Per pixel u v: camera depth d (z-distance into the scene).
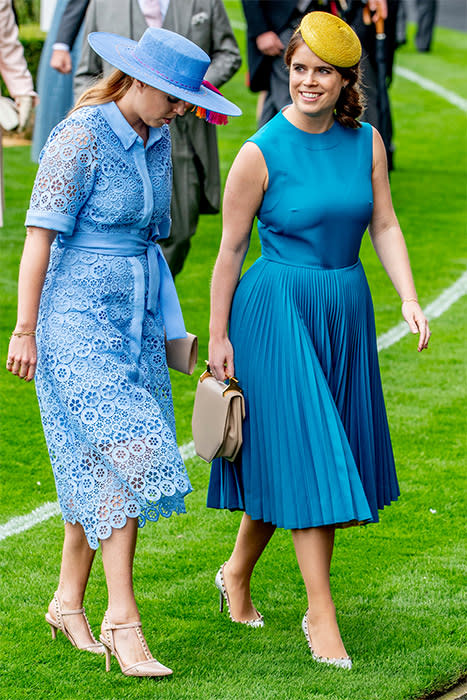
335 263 10.30
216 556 12.45
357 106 10.18
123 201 9.79
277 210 10.14
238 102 43.88
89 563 10.40
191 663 10.12
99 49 9.69
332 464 10.01
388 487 10.82
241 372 10.38
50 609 10.55
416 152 38.41
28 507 13.70
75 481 9.90
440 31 71.12
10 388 17.78
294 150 10.09
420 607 11.31
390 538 12.97
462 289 23.75
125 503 9.77
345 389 10.42
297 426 10.08
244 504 10.69
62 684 9.73
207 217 29.38
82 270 9.86
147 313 10.25
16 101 20.17
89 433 9.70
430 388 18.19
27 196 29.36
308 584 10.23
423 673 9.97
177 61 9.62
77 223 9.88
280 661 10.18
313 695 9.52
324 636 10.18
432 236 27.98
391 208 10.70
